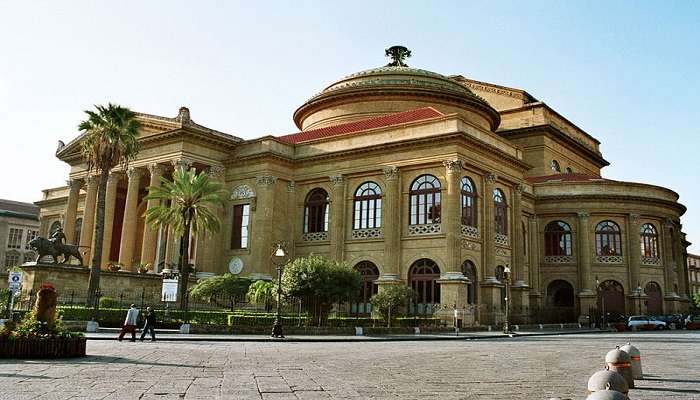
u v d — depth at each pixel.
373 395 11.40
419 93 54.53
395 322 36.53
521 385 13.11
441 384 13.12
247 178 48.16
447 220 39.97
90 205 51.91
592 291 54.59
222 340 27.08
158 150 47.97
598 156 75.81
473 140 41.19
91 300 35.78
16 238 95.88
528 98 69.69
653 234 57.72
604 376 8.89
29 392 10.96
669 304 57.06
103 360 16.89
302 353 21.03
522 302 45.91
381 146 43.66
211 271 46.66
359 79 58.44
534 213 57.22
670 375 15.25
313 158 47.47
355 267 44.38
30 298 35.34
